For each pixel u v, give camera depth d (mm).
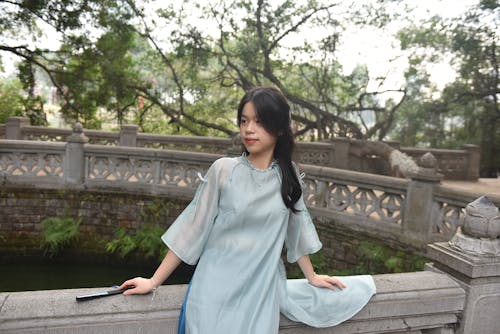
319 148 10312
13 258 6723
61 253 6793
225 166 1382
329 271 5723
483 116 14273
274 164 1422
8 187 6750
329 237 5762
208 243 1400
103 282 6523
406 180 5043
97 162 6957
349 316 1574
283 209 1402
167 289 1500
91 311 1341
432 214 4809
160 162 6891
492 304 1840
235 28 13422
